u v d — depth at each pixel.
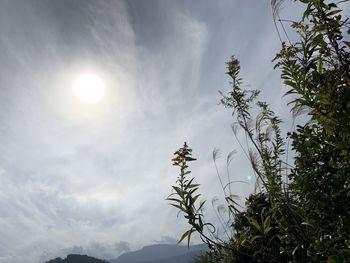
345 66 1.04
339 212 1.14
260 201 1.70
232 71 1.85
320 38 1.09
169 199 1.58
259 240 1.69
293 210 1.35
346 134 1.06
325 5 1.09
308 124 1.27
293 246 1.35
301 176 1.22
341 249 1.09
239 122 1.75
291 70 1.15
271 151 1.60
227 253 1.75
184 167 1.59
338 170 1.17
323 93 1.07
